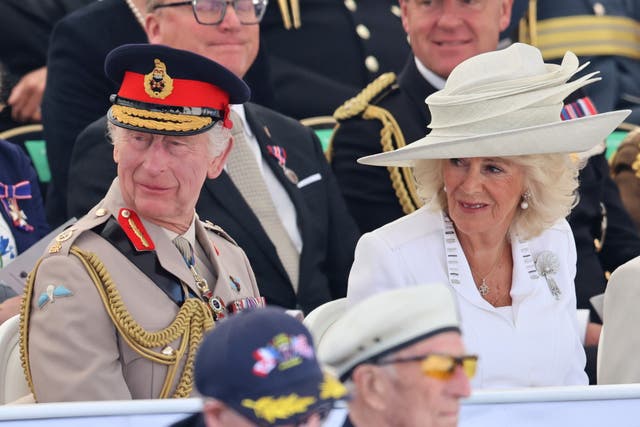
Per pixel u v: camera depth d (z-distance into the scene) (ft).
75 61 75.25
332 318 49.21
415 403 30.17
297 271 65.67
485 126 49.16
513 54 50.08
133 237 47.70
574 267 52.70
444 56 70.33
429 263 49.55
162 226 49.03
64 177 74.64
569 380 51.03
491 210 48.78
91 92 75.36
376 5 88.53
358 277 49.65
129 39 76.13
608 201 75.31
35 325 45.70
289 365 26.25
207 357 26.45
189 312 47.32
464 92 49.57
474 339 49.11
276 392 26.11
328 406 26.50
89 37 75.46
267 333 26.37
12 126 83.82
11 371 47.50
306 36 86.33
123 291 46.52
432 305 30.37
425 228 50.37
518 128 49.14
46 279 46.09
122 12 76.54
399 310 30.27
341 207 69.05
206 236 50.93
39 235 67.92
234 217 64.49
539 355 49.75
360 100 72.33
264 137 67.21
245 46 68.54
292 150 68.33
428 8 70.38
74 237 47.09
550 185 49.62
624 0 97.45
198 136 48.98
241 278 52.44
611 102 94.32
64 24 75.87
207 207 64.39
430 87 71.10
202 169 49.24
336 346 30.73
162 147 48.26
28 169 68.69
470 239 49.90
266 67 81.00
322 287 66.39
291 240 66.08
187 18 67.36
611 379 50.60
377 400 30.37
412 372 30.09
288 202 66.59
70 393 44.37
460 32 69.97
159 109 48.47
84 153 64.03
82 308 45.42
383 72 86.89
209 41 67.41
